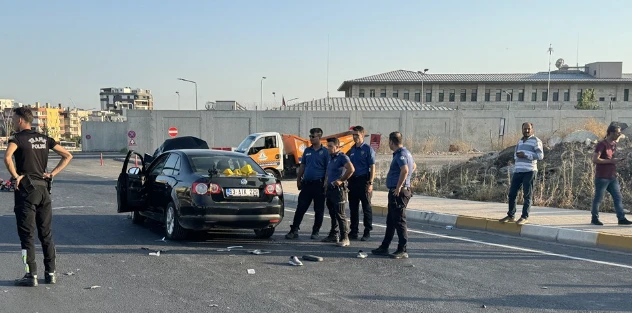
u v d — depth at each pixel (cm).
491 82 7506
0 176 2206
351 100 5322
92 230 928
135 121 4153
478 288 602
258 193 827
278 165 1958
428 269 690
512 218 982
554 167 1574
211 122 4203
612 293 588
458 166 1958
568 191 1271
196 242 835
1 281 594
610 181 941
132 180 920
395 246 845
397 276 650
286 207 1328
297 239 888
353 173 894
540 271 686
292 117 4231
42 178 576
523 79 7512
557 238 900
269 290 579
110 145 5822
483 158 2000
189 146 1981
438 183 1714
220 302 533
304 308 519
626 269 700
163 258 720
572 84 7456
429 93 7656
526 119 4281
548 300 560
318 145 879
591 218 1002
